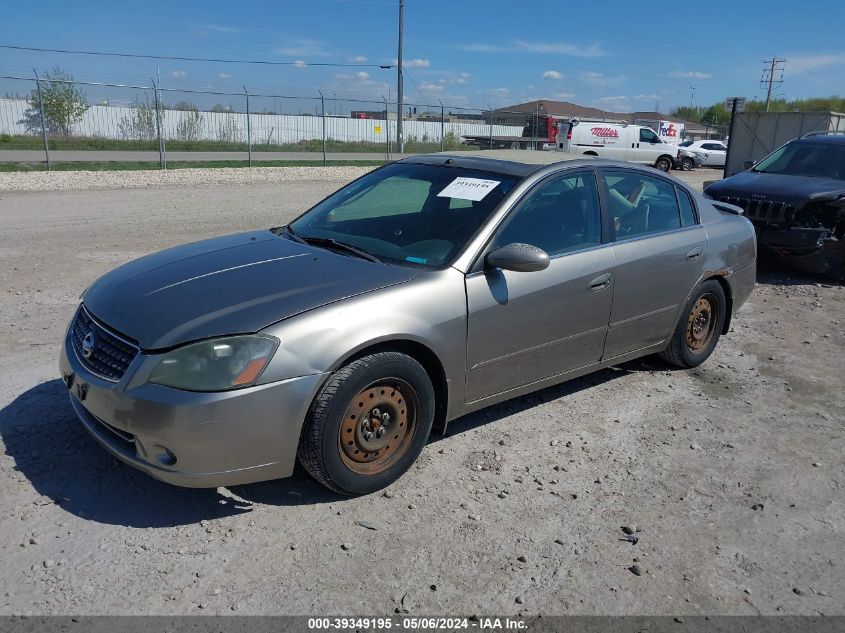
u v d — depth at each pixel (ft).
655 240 15.71
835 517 11.74
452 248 12.56
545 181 13.87
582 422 14.80
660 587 9.82
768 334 21.57
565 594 9.57
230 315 10.30
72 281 24.38
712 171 109.09
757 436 14.55
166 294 11.11
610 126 102.53
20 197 46.57
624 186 15.62
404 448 11.85
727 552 10.67
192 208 44.19
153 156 83.35
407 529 10.77
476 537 10.67
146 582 9.32
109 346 10.64
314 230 14.39
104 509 10.85
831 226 27.81
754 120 60.39
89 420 11.05
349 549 10.21
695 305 17.35
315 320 10.43
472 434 13.99
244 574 9.59
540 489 12.11
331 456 10.73
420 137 118.32
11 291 22.75
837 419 15.53
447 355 11.91
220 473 10.01
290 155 94.27
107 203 45.24
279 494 11.51
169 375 9.77
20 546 9.89
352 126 111.55
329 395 10.46
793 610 9.51
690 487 12.45
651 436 14.33
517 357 13.19
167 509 10.94
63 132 87.92
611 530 11.05
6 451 12.27
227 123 99.66
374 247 13.15
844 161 30.58
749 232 18.88
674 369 18.13
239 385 9.82
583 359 14.70
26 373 15.70
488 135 124.16
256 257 12.63
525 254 12.07
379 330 10.85
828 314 24.07
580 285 13.84
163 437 9.73
